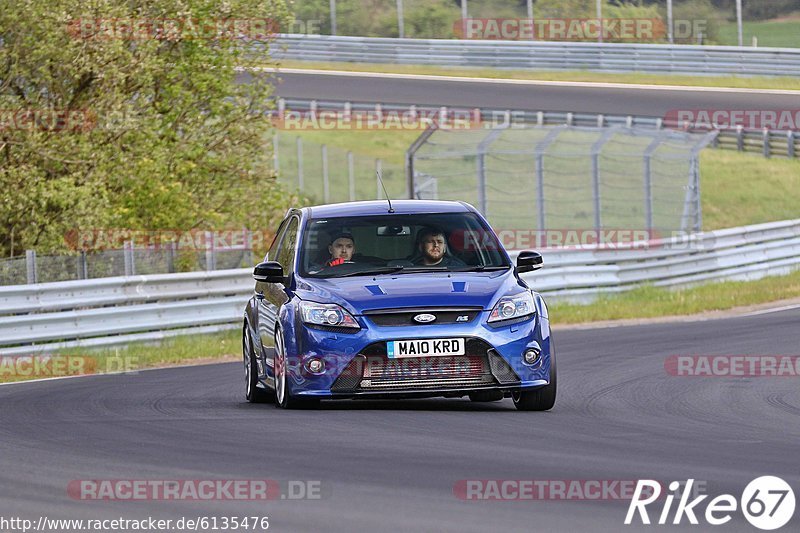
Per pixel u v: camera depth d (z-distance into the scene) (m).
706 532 15.59
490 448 22.19
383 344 26.70
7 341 46.47
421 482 18.83
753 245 81.19
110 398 33.09
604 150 119.19
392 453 21.64
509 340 26.92
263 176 73.38
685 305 63.31
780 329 50.09
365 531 15.69
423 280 28.00
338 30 169.12
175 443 23.47
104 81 64.69
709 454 21.53
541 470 19.81
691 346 44.62
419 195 79.44
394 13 171.75
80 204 59.78
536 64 152.00
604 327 55.31
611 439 23.45
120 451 22.67
